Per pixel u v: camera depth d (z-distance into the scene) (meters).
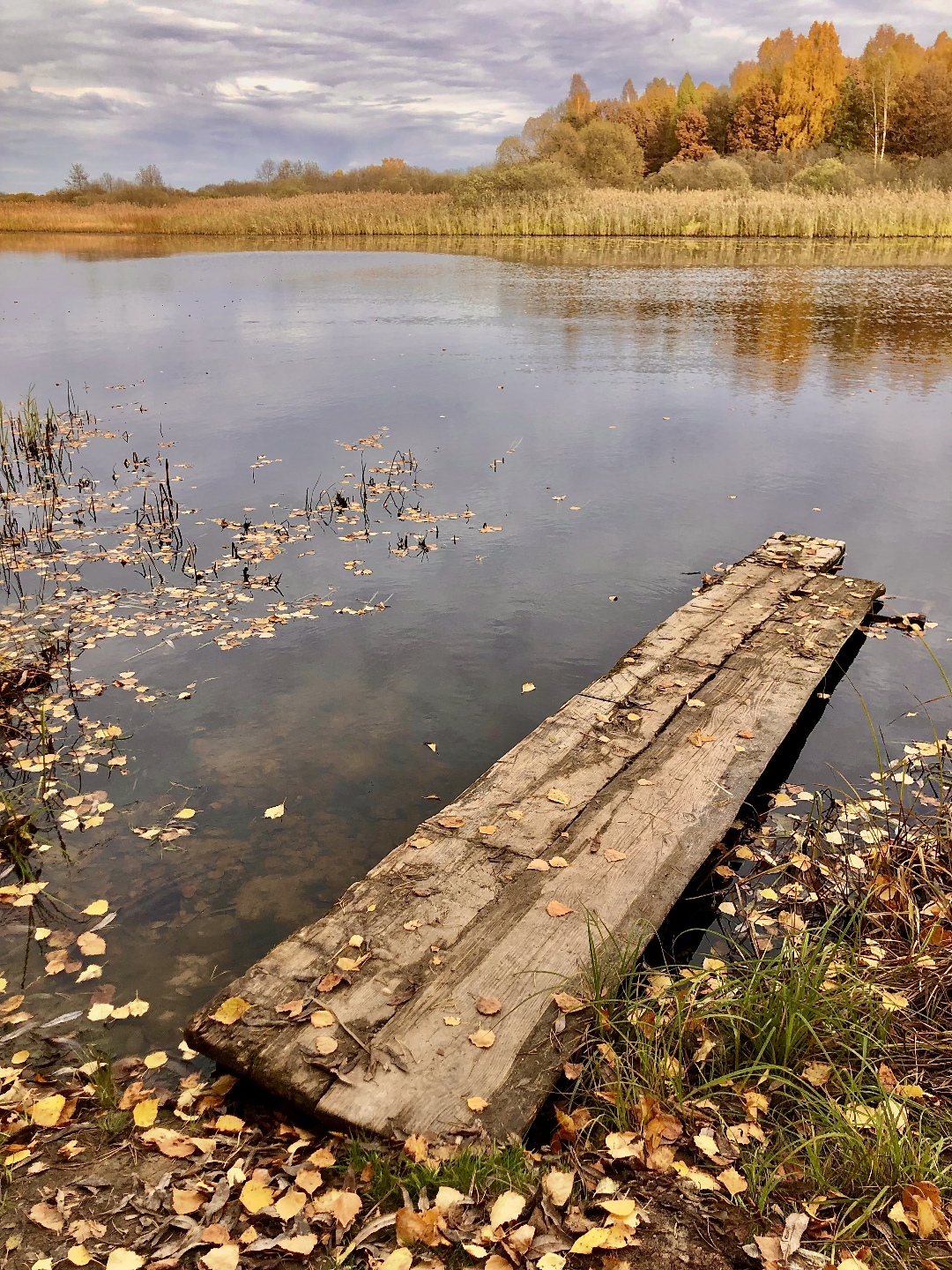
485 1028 2.48
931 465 8.59
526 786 3.71
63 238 40.50
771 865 3.58
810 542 6.66
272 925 3.23
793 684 4.57
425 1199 2.02
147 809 3.89
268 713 4.64
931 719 4.59
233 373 12.96
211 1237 1.98
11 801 3.95
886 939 2.97
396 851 3.29
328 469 8.69
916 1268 1.89
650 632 5.25
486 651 5.28
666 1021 2.55
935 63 58.09
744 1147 2.20
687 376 12.35
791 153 47.53
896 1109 2.25
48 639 5.40
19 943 3.17
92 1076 2.56
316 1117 2.28
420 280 23.23
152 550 6.82
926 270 22.61
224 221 42.03
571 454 9.04
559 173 39.91
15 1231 2.04
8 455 9.39
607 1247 1.92
